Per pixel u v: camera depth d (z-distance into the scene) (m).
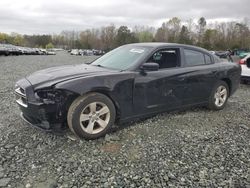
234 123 4.84
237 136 4.19
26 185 2.76
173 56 4.82
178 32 87.44
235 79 5.91
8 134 3.99
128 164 3.21
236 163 3.30
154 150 3.59
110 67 4.49
